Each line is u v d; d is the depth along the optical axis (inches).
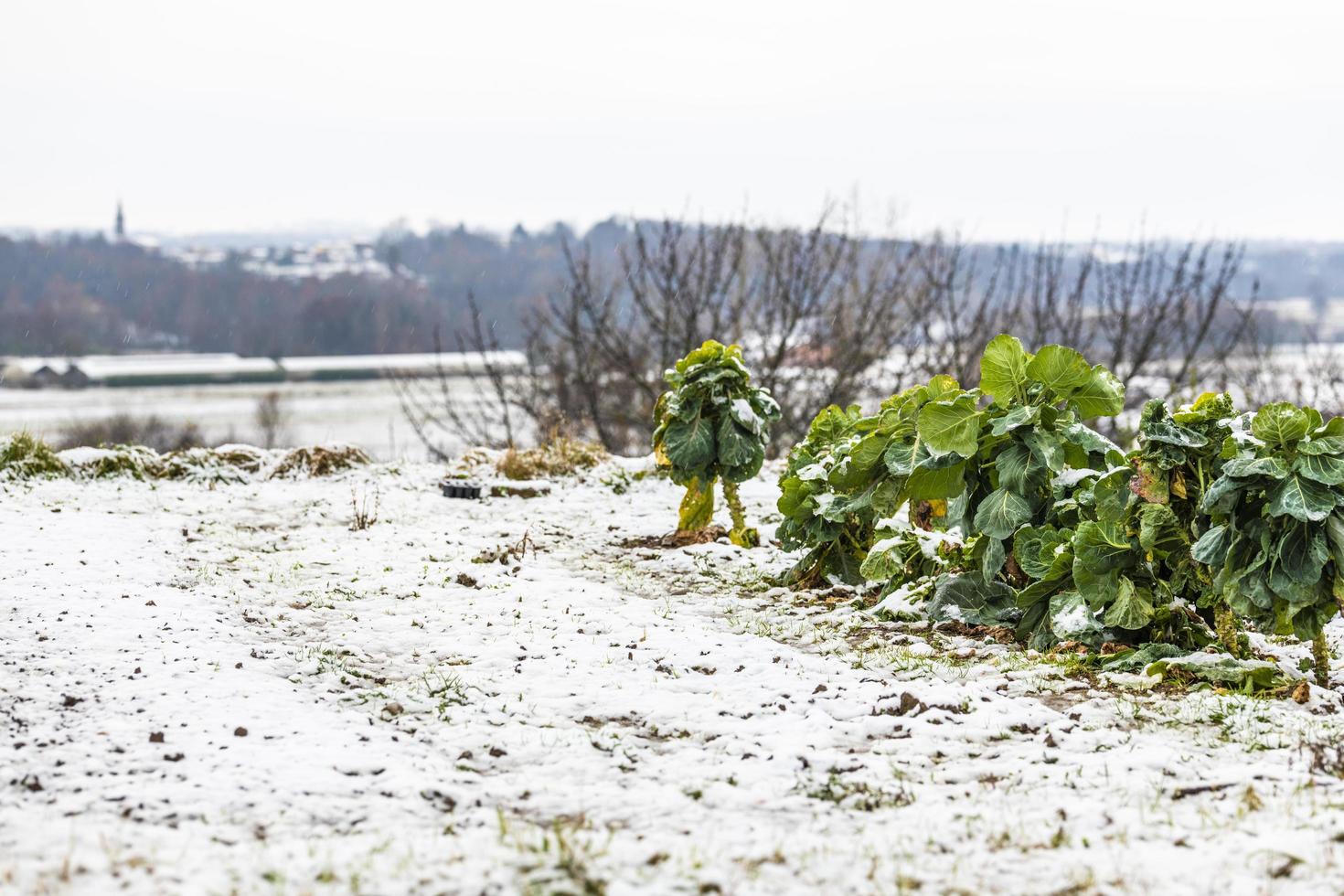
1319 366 783.1
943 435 282.0
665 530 406.3
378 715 217.5
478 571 335.9
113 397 2348.7
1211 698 224.1
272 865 150.3
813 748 199.3
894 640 272.2
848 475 310.0
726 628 284.4
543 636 269.4
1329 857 152.4
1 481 465.1
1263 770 183.8
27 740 195.8
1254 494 234.5
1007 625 279.6
